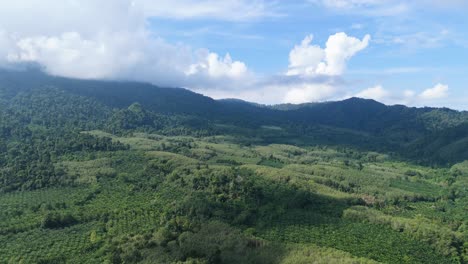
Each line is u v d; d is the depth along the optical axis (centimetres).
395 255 19200
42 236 19438
